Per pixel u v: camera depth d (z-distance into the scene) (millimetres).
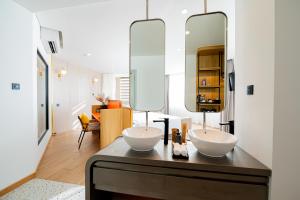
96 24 2566
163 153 1228
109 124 3102
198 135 1397
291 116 908
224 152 1099
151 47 2068
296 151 910
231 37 2293
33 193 1799
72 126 5277
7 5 1808
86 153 3059
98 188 1203
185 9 2137
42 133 3252
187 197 1059
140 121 3512
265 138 1006
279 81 916
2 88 1775
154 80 2178
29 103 2094
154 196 1111
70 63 5195
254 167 977
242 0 1347
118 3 2006
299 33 901
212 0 1938
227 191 999
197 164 1037
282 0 909
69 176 2174
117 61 5004
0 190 1746
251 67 1188
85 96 6012
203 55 1789
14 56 1897
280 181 925
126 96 7055
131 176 1137
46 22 2520
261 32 1050
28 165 2062
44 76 3619
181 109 6289
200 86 1820
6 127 1816
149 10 2146
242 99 1344
